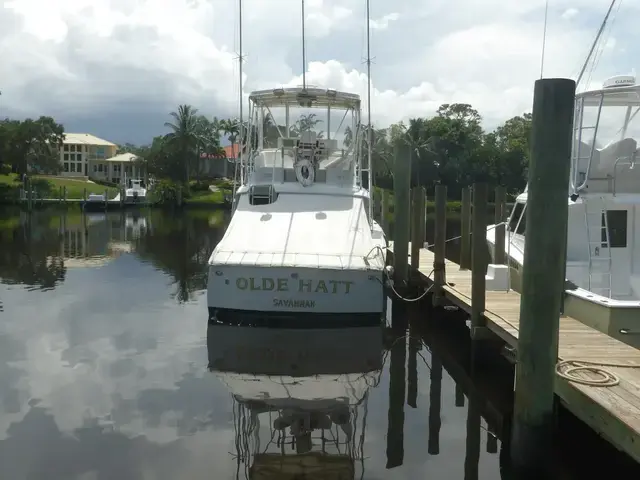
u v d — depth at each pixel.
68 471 6.04
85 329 11.64
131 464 6.20
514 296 10.01
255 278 10.95
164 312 13.11
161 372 9.20
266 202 13.25
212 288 11.14
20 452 6.44
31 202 51.91
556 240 5.61
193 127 64.31
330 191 13.44
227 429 7.17
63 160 90.50
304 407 8.00
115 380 8.79
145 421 7.33
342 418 7.68
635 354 6.54
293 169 14.25
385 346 11.20
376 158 49.16
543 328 5.69
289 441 6.89
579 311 8.13
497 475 6.17
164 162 64.56
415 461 6.48
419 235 14.52
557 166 5.56
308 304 10.94
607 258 9.28
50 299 14.38
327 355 10.31
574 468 6.03
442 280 12.10
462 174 55.03
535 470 5.80
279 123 15.75
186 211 53.31
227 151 85.50
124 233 31.91
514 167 54.81
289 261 10.94
